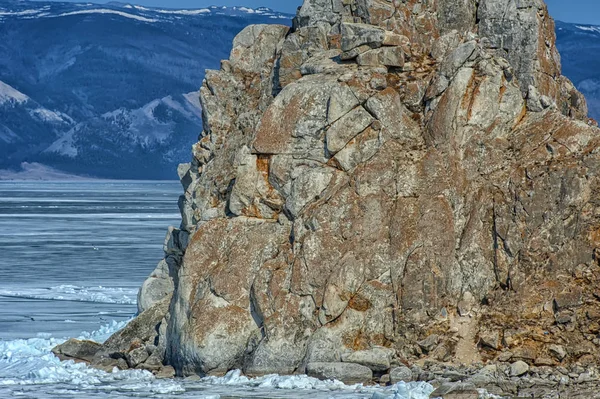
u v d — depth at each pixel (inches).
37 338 4156.0
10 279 6978.4
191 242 3405.5
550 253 3196.4
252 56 4052.7
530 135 3395.7
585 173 3245.6
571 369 2987.2
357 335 3176.7
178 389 3034.0
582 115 3878.0
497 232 3255.4
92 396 2997.0
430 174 3314.5
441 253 3243.1
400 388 2822.3
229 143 3801.7
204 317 3280.0
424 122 3427.7
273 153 3430.1
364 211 3262.8
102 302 5698.8
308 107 3398.1
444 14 3703.3
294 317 3206.2
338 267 3206.2
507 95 3432.6
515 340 3090.6
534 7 3681.1
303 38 3668.8
